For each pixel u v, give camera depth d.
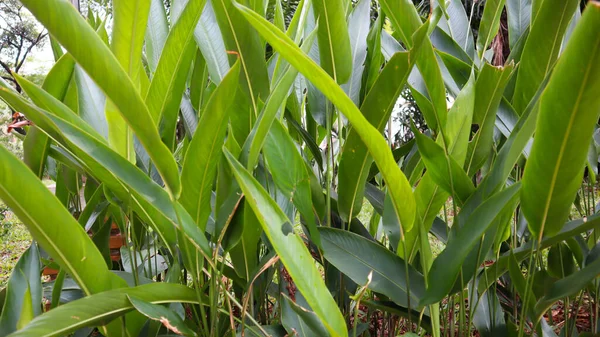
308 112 1.04
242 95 0.75
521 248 0.79
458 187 0.73
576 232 0.69
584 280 0.64
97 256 0.53
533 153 0.53
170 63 0.64
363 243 0.74
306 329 0.74
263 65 0.73
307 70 0.43
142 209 0.65
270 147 0.68
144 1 0.47
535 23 0.75
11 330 0.60
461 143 0.75
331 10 0.70
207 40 0.81
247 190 0.47
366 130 0.49
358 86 0.91
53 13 0.36
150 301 0.58
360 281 0.69
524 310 0.70
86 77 0.72
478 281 0.92
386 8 0.77
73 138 0.51
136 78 0.57
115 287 0.58
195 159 0.58
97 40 0.39
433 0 0.78
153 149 0.48
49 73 0.72
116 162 0.55
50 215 0.46
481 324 0.88
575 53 0.40
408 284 0.67
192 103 0.95
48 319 0.48
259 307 0.90
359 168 0.73
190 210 0.62
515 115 0.90
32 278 0.66
